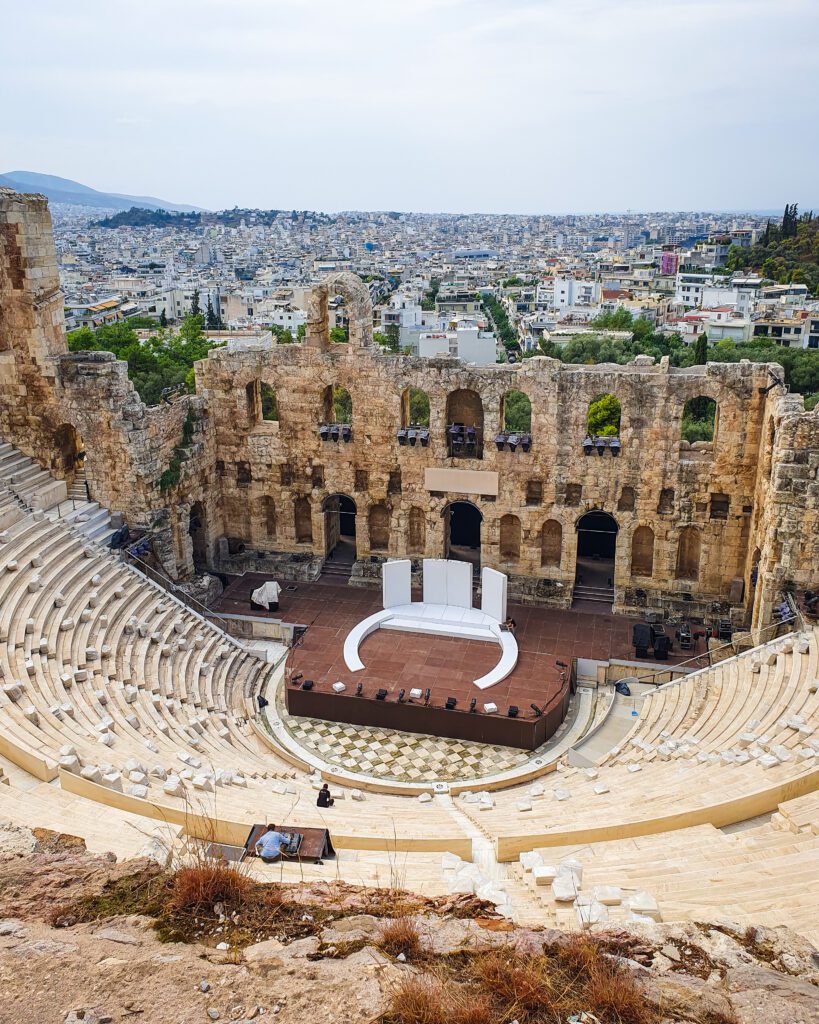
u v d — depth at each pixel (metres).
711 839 25.58
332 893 18.17
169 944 15.62
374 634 50.41
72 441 53.81
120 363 49.25
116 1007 13.52
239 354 55.12
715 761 33.22
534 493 53.28
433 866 24.42
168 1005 13.59
